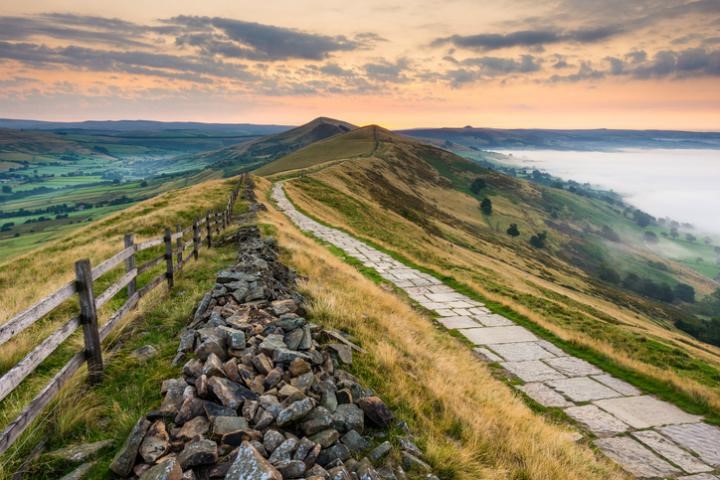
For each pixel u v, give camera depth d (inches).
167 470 141.8
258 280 369.7
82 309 222.4
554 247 6678.2
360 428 201.5
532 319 566.3
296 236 908.6
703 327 4313.5
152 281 370.6
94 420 193.0
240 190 1704.0
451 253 2210.9
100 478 153.9
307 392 209.0
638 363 436.8
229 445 165.0
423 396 266.5
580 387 386.9
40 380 232.5
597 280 5620.1
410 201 4490.7
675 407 355.9
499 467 210.7
